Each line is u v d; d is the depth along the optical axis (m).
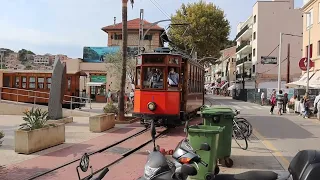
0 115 24.06
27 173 8.43
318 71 31.52
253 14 62.19
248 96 54.31
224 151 9.27
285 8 58.38
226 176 5.42
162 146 12.45
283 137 15.06
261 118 24.44
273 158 10.52
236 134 12.39
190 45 55.59
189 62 17.84
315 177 4.46
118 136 14.48
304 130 17.64
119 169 9.01
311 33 34.25
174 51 16.81
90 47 50.22
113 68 42.25
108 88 45.50
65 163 9.49
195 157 5.72
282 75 58.19
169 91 15.77
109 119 16.91
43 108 24.77
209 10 56.03
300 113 27.27
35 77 31.45
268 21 58.47
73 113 24.08
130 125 18.58
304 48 36.78
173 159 5.85
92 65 48.69
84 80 46.69
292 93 39.06
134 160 10.09
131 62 39.12
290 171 4.90
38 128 11.30
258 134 15.91
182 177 4.74
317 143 13.48
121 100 19.95
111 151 11.28
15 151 10.78
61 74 19.67
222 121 9.35
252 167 9.33
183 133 15.91
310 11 34.84
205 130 7.45
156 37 55.31
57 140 12.23
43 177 8.14
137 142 13.17
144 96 15.95
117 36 56.94
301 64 33.19
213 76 131.38
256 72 58.50
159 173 4.65
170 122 15.72
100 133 15.38
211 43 55.75
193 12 55.81
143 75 16.05
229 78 90.88
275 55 58.19
